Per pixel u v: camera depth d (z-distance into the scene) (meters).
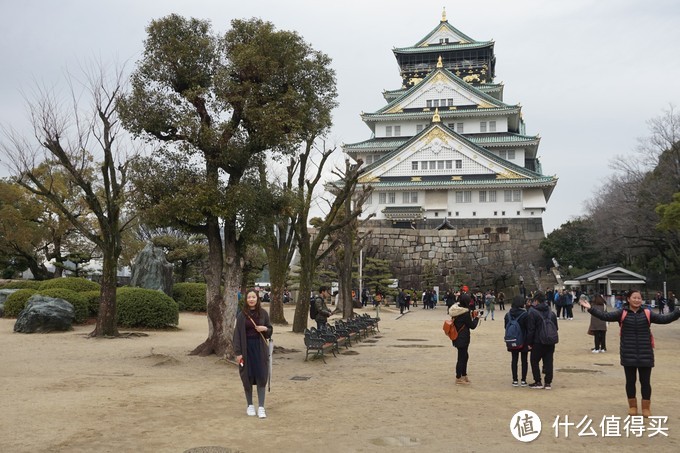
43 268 42.59
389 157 74.56
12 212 37.78
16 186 39.56
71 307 23.30
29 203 39.91
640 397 10.34
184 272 49.12
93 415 8.51
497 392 10.82
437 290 54.62
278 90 15.93
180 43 15.22
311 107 16.42
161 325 24.83
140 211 15.27
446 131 73.06
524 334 11.52
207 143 14.96
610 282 47.22
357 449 6.88
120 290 25.48
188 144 15.54
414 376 12.88
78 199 40.03
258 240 16.77
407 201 73.88
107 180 21.03
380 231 62.06
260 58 14.99
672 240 44.16
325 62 16.73
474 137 77.56
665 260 54.50
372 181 72.62
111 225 21.23
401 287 57.94
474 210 72.38
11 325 24.30
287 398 10.09
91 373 12.79
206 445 6.95
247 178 16.14
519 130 84.94
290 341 20.47
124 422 8.10
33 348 17.39
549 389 11.17
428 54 87.88
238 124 15.83
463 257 60.25
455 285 56.06
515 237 62.22
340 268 40.72
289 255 28.94
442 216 72.81
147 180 15.27
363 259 58.38
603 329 18.03
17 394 10.09
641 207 45.12
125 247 44.56
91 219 42.56
